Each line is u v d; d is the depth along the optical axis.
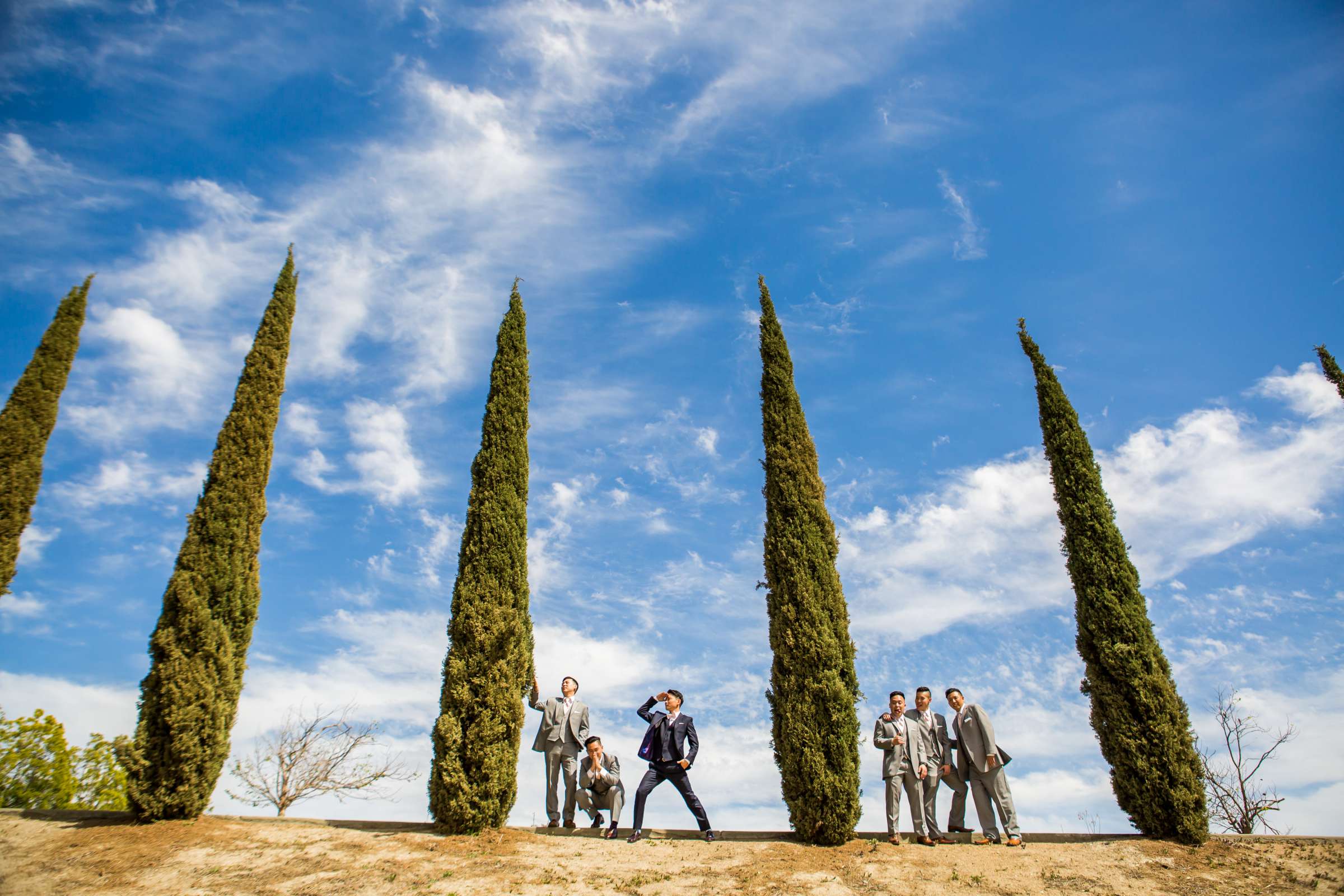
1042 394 13.63
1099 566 12.05
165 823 9.96
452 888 8.81
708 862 9.91
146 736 10.15
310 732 14.92
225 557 11.18
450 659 11.44
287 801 14.34
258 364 12.63
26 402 12.47
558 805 11.66
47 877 8.58
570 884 9.08
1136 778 10.88
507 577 12.09
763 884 9.18
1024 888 9.13
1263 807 13.45
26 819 10.03
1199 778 10.77
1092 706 11.66
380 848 9.82
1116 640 11.57
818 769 10.77
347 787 14.60
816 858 10.01
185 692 10.30
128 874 8.73
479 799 10.62
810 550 12.33
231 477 11.67
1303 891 8.91
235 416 12.10
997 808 10.60
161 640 10.48
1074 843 10.55
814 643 11.56
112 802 16.88
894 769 10.66
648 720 11.36
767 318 14.57
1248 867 9.57
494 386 13.65
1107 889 9.08
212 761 10.39
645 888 9.05
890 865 9.72
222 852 9.37
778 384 13.83
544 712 12.02
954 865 9.71
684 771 10.92
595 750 11.46
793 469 12.97
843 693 11.24
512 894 8.73
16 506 11.83
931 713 11.12
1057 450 13.10
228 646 10.84
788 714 11.28
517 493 12.91
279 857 9.37
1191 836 10.33
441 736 10.91
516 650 11.67
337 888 8.65
